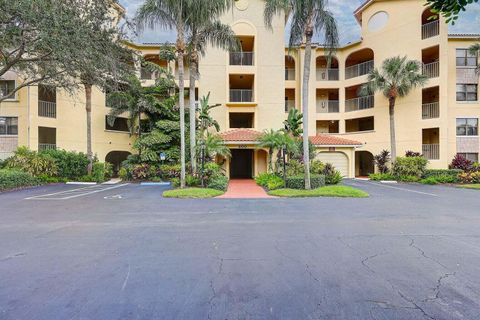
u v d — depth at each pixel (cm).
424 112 2333
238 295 342
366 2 2558
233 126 2583
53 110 2086
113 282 378
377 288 361
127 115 2484
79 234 620
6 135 1961
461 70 2319
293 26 1359
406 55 2280
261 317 294
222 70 2364
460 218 800
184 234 623
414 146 2306
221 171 1880
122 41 1542
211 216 819
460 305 320
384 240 579
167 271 415
